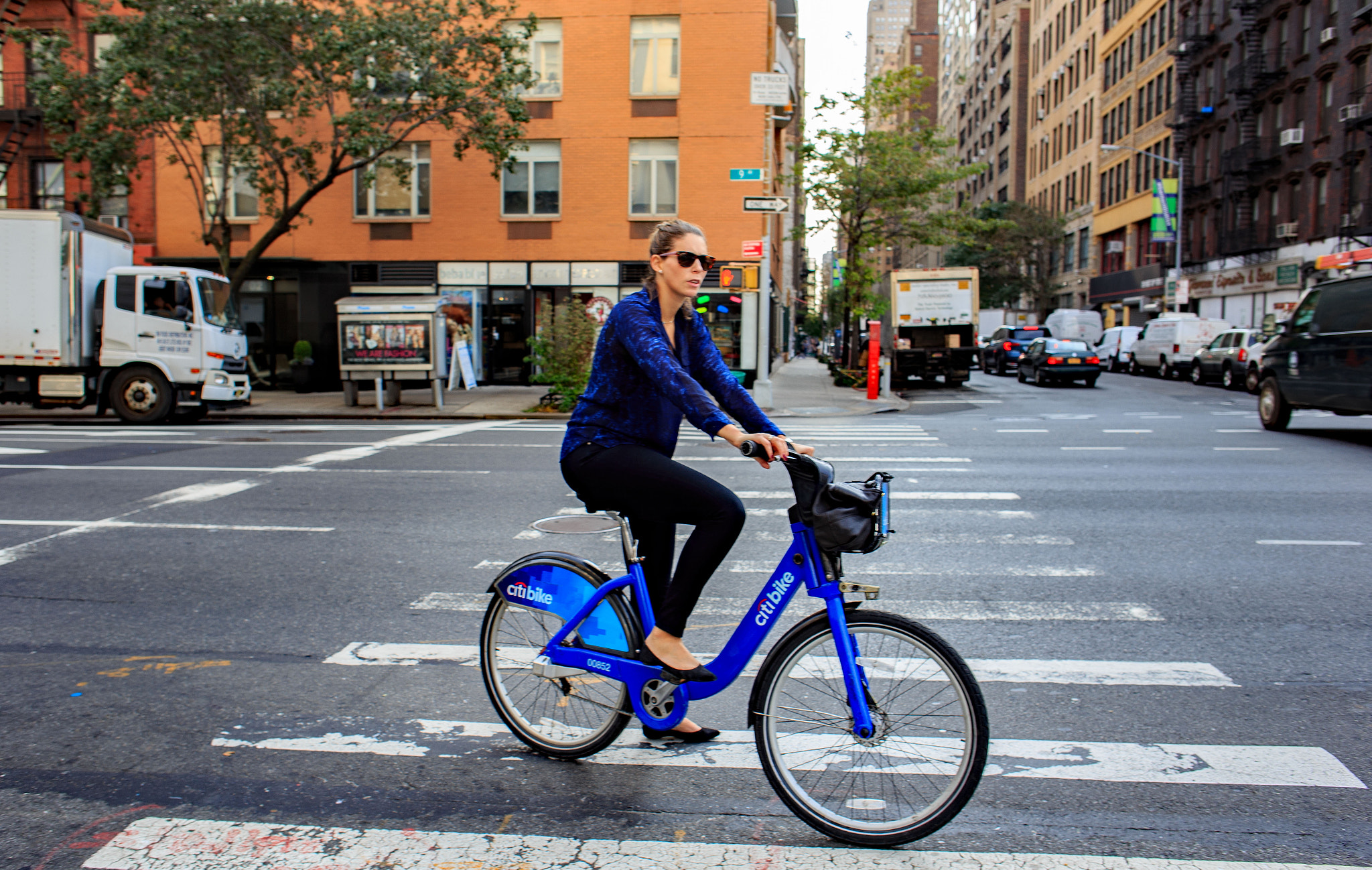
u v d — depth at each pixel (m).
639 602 3.40
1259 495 9.17
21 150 26.70
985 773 3.46
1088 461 11.69
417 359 19.98
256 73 20.89
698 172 25.75
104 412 17.89
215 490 9.63
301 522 8.05
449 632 5.16
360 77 21.55
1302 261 35.16
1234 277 40.66
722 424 2.94
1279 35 37.09
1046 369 29.86
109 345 17.61
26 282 17.19
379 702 4.19
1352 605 5.53
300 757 3.64
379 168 25.70
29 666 4.68
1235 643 4.87
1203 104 43.84
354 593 5.92
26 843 3.00
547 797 3.29
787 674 3.05
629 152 25.95
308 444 13.83
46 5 26.20
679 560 3.24
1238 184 39.81
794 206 49.69
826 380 32.19
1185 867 2.81
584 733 3.56
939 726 2.92
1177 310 39.53
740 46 25.56
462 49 22.58
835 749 3.00
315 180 22.27
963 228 29.64
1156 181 42.84
